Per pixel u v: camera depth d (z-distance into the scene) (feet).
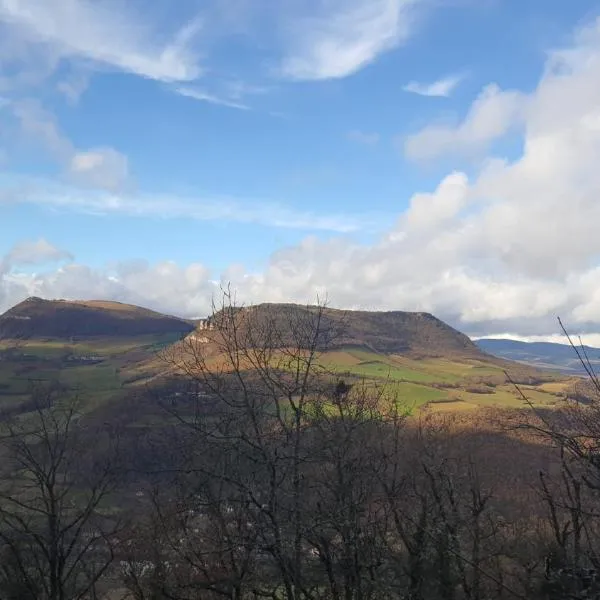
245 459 25.66
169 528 30.07
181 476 27.32
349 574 26.55
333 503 26.27
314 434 26.89
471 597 32.04
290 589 23.76
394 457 31.42
